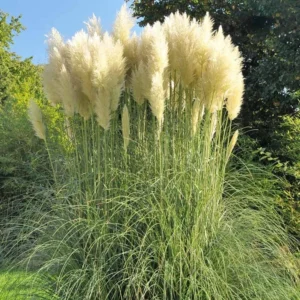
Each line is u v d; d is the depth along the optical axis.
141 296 3.13
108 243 3.36
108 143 3.88
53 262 3.36
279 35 8.88
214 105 3.80
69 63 3.81
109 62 3.57
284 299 3.39
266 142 9.02
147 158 3.77
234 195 4.05
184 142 3.79
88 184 3.72
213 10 10.32
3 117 9.71
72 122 4.05
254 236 3.69
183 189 3.55
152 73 3.57
